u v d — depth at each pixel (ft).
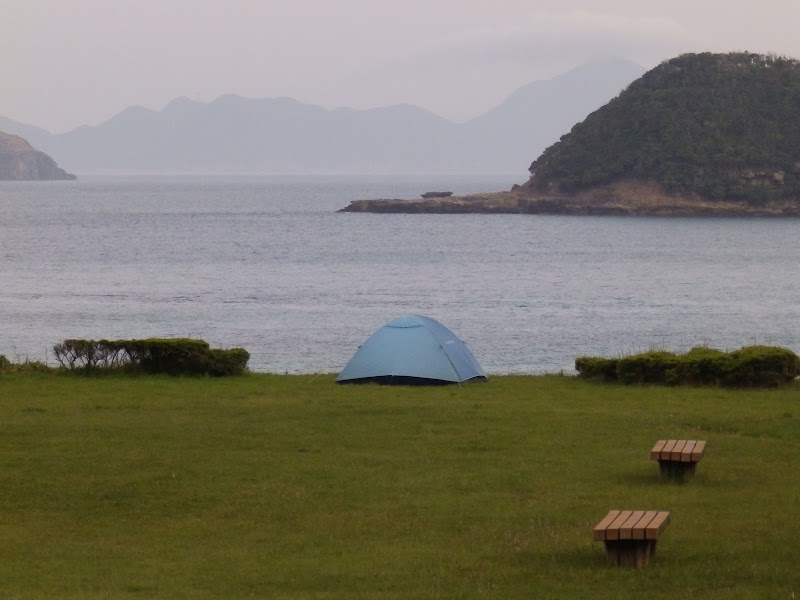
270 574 48.42
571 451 75.46
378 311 239.71
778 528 54.34
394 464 71.00
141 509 60.29
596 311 241.55
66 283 304.91
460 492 63.82
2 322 219.00
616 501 60.90
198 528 56.54
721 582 44.96
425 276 333.21
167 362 116.78
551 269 363.15
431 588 45.62
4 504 61.05
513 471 68.95
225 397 100.58
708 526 54.80
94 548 53.16
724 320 227.40
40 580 47.85
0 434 80.28
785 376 108.78
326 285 301.63
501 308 246.27
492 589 45.11
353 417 88.84
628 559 48.01
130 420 86.79
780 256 435.53
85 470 68.85
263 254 422.82
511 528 55.72
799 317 233.55
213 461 71.61
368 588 46.06
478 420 87.45
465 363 116.37
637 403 97.50
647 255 435.12
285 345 186.70
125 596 45.32
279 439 79.15
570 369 158.92
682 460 65.05
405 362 113.09
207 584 47.11
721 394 103.55
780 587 44.09
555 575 47.03
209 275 332.60
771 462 71.46
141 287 294.46
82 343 116.37
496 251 449.89
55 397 99.81
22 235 533.96
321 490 64.08
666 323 221.05
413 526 56.39
